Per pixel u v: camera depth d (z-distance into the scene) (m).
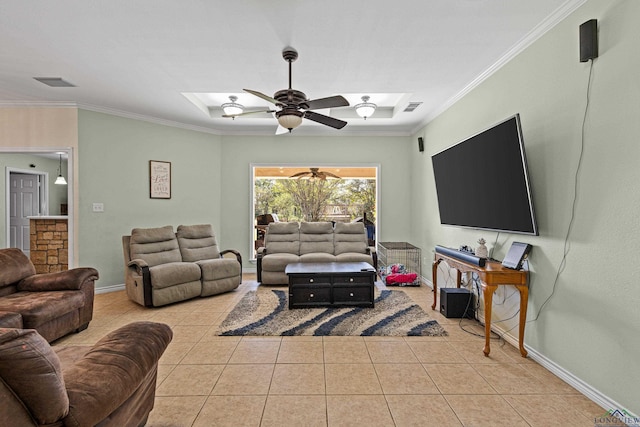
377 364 2.43
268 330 3.06
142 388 1.61
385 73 3.34
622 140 1.80
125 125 4.70
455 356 2.56
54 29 2.52
